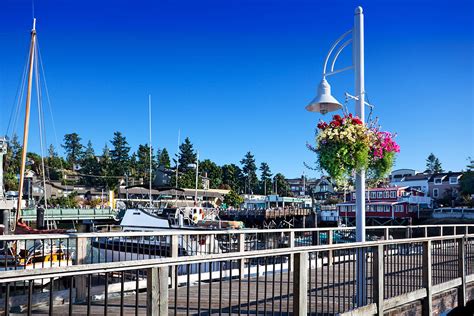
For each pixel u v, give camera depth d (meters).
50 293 3.31
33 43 21.70
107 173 85.88
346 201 66.88
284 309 6.27
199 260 3.99
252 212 60.66
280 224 60.53
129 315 6.18
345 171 7.10
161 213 26.73
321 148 7.18
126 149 93.25
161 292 3.74
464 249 8.88
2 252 12.44
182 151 95.25
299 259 4.99
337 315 5.57
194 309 6.21
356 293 6.35
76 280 7.59
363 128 7.01
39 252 13.30
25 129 21.06
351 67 7.42
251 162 115.62
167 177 77.50
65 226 48.72
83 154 107.31
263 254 4.54
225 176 107.50
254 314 5.89
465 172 68.44
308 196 93.38
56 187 66.38
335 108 8.00
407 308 7.04
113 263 3.42
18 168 66.19
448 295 8.38
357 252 6.24
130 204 47.66
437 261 8.80
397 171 95.25
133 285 8.98
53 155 92.25
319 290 7.78
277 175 112.81
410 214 58.19
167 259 3.77
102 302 7.27
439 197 74.12
